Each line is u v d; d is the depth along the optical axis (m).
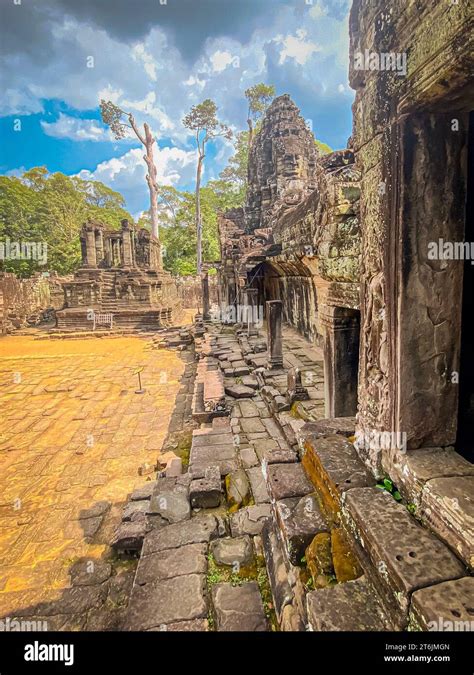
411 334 2.21
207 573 3.21
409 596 1.57
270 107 19.64
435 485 1.98
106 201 57.88
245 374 10.37
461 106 1.94
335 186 3.93
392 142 2.09
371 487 2.38
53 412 10.14
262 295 19.42
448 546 1.81
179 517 4.21
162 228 54.22
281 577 2.70
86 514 5.35
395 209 2.12
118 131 31.19
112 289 27.56
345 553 2.18
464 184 2.14
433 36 1.65
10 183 39.69
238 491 4.64
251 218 21.44
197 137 34.34
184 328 25.03
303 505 2.67
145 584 3.11
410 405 2.27
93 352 19.22
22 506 5.62
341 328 4.59
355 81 2.51
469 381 3.18
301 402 7.33
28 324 29.53
